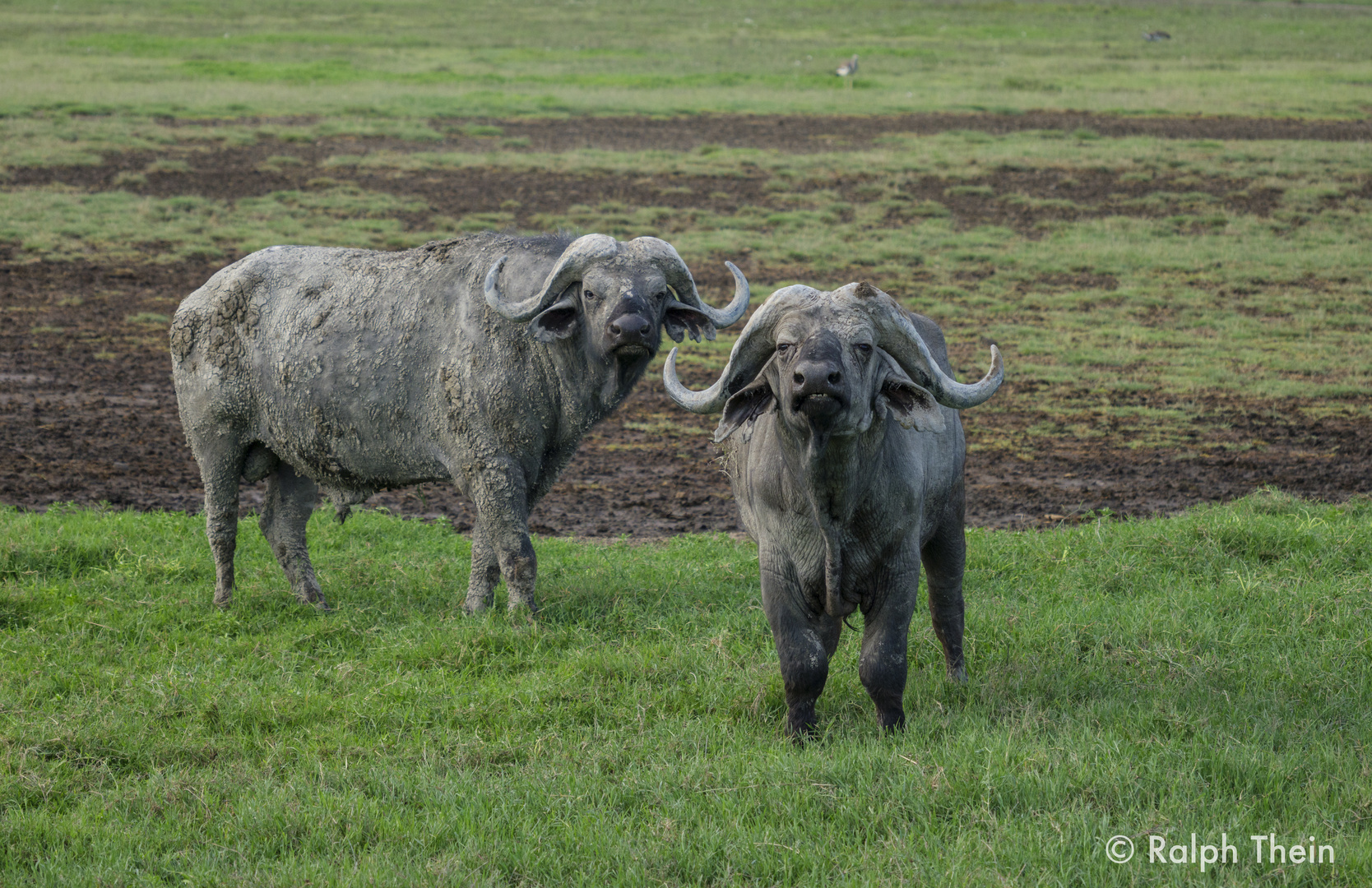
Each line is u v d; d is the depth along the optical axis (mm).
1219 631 13625
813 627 11117
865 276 36469
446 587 15844
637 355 13547
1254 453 22922
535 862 8859
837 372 9109
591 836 9195
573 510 20109
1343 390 26938
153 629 14117
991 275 37062
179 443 23031
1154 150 51000
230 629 14344
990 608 14656
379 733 11461
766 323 9906
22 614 14406
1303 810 9445
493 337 14445
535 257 14656
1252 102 63938
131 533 17656
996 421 25094
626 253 13797
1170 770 9977
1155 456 22828
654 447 23750
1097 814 9391
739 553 17312
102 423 23953
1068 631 13672
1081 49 90000
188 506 19688
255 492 21125
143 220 39906
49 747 10852
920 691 12141
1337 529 17281
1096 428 24641
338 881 8570
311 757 10648
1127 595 15281
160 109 55844
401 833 9297
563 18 110125
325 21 102125
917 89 68500
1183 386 27469
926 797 9586
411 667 13133
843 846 9055
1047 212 43656
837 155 50094
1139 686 12227
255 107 57625
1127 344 30891
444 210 41781
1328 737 10750
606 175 47156
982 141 53406
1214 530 16906
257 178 45250
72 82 62469
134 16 101375
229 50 80438
